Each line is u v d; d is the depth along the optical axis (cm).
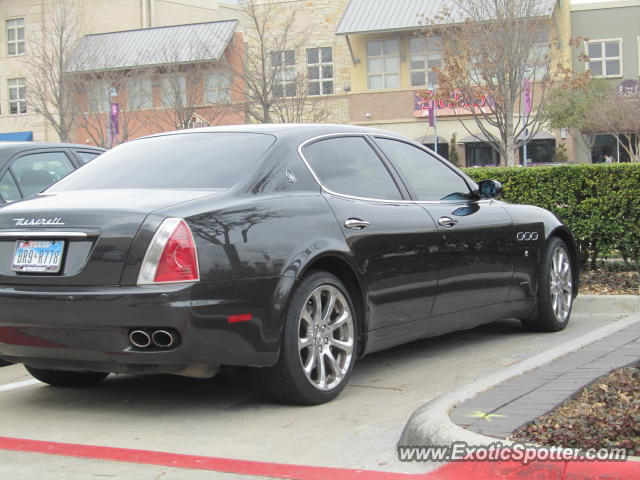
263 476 381
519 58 2125
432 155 654
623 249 940
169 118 3412
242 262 461
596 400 444
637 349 561
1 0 4369
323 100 3691
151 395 545
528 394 449
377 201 566
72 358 466
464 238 621
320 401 504
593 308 841
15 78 4366
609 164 934
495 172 973
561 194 948
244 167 509
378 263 542
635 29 3781
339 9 3888
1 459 416
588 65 3841
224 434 450
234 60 3506
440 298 598
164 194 487
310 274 497
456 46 2314
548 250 719
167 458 411
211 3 5206
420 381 566
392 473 380
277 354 476
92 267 454
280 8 3859
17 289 468
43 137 4269
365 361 635
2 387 584
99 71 3378
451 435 383
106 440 446
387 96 3703
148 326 440
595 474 340
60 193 529
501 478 357
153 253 445
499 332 746
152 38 3578
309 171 532
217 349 452
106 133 3422
